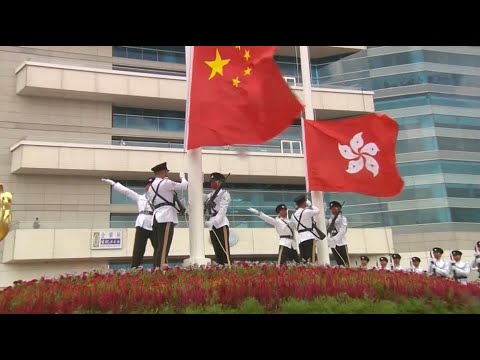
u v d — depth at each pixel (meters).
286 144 28.61
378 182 11.17
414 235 28.73
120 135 27.25
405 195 29.52
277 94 9.31
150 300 6.07
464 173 30.30
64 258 22.69
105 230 23.44
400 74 31.98
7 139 25.19
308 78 11.68
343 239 12.80
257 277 7.13
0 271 22.66
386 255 27.34
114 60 28.23
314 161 11.08
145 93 26.89
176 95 27.41
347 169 11.09
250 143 9.02
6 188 24.44
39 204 24.62
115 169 24.86
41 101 26.16
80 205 25.17
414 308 6.47
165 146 27.20
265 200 27.72
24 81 25.16
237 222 26.31
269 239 25.55
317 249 11.45
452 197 29.50
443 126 31.06
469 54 33.16
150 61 29.16
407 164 30.34
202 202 9.45
